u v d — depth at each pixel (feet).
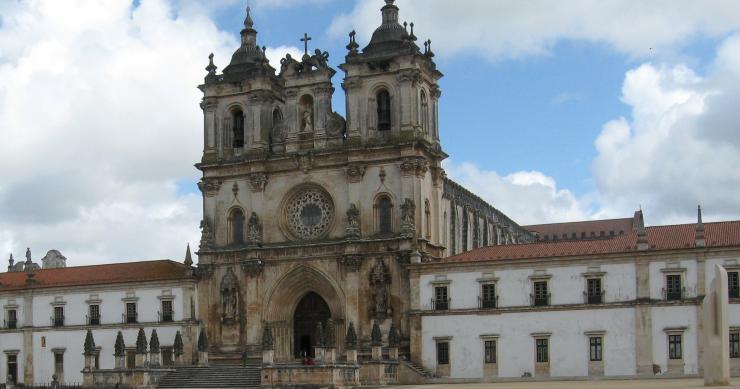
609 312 335.67
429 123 403.34
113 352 406.00
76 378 409.69
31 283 422.82
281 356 391.45
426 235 389.39
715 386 209.97
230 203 407.44
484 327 350.02
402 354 368.07
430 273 360.28
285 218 400.26
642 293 332.39
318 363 324.19
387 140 388.78
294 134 402.31
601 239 357.82
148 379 353.72
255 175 401.70
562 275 343.05
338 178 392.88
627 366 331.16
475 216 469.16
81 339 411.54
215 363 392.06
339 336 383.24
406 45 390.21
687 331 325.83
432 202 398.21
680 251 329.31
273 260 395.14
